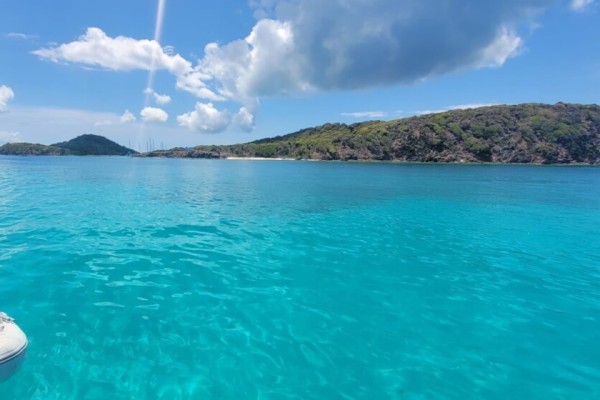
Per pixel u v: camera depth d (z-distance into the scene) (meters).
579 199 27.08
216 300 8.09
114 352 5.95
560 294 8.95
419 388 5.36
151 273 9.56
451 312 7.88
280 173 57.56
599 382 5.60
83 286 8.51
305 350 6.25
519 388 5.43
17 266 9.66
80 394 4.97
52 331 6.50
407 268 10.71
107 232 13.88
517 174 59.31
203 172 58.12
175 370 5.57
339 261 11.20
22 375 5.30
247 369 5.66
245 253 11.77
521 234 15.32
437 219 18.59
